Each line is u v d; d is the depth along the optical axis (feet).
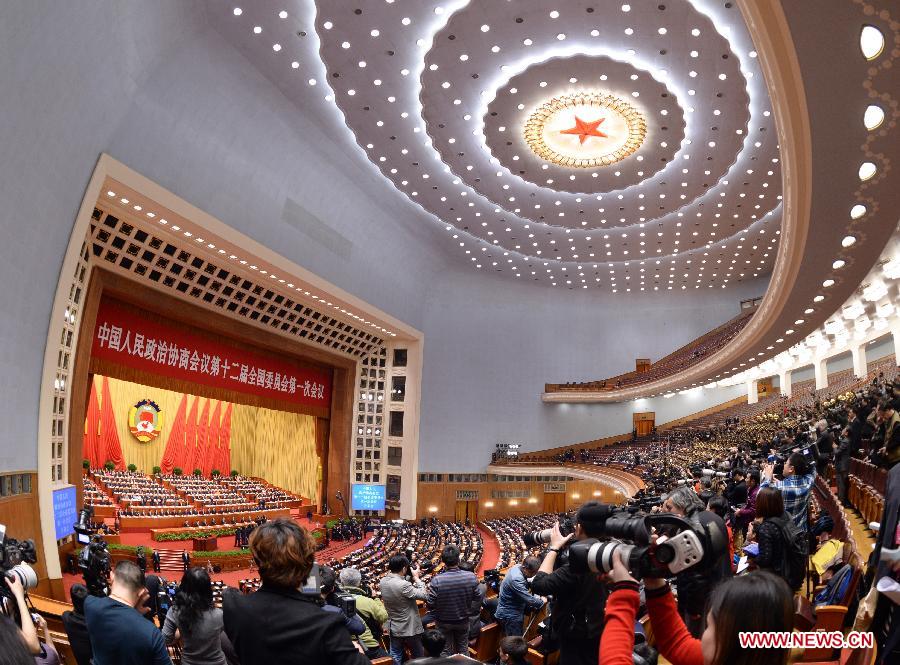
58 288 55.47
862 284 68.95
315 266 92.89
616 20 59.82
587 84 69.67
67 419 61.82
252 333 96.27
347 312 107.45
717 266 131.95
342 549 102.83
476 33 62.13
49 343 55.11
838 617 12.68
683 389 131.03
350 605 14.78
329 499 120.57
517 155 84.17
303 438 137.28
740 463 37.96
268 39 64.59
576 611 10.28
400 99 74.02
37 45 44.78
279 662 7.23
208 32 62.90
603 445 146.20
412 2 58.23
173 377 86.48
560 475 131.85
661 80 68.18
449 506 132.67
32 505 53.11
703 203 100.22
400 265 119.34
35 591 51.11
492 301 142.61
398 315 122.42
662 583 6.08
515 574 16.35
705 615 5.62
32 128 47.09
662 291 150.61
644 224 109.29
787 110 30.60
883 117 29.07
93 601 9.55
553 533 11.10
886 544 6.89
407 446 125.80
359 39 63.31
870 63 25.73
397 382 128.16
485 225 111.45
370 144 83.51
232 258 80.53
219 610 12.40
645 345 149.28
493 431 139.23
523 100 72.43
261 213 80.79
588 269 135.54
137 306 80.64
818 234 42.96
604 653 5.58
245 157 75.87
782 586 5.07
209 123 69.36
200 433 146.51
